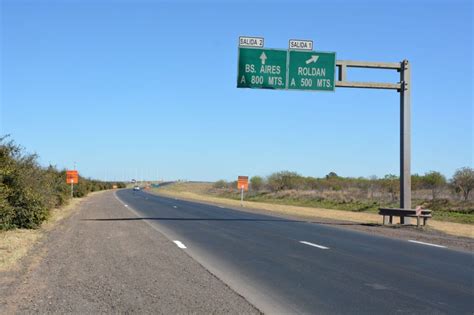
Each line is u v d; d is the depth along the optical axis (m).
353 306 8.80
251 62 25.70
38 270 11.88
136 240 18.44
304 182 84.38
